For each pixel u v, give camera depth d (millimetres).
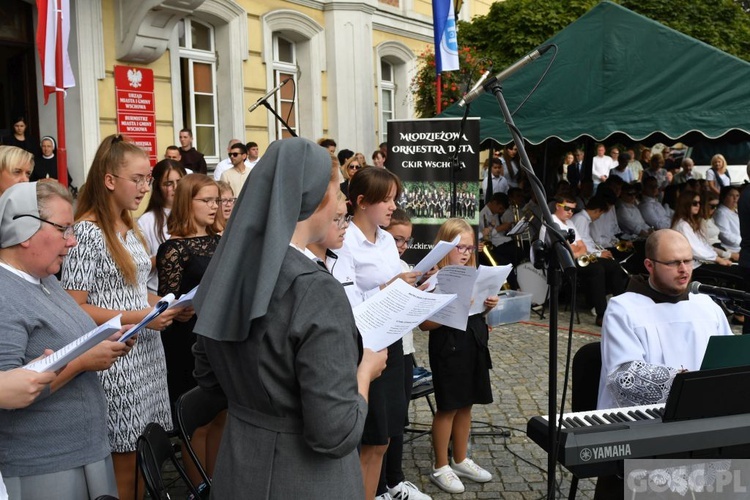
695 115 7641
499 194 9688
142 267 3205
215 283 1783
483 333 3957
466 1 17656
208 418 2898
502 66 12586
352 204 3490
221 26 10766
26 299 2299
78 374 2432
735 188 9523
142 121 9203
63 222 2373
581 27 8430
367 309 2551
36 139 8805
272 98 11672
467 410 4055
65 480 2381
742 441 2432
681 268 3104
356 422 1812
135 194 3078
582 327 7953
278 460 1836
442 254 3314
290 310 1771
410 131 7105
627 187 10070
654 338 3127
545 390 5719
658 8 13977
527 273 8336
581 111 8289
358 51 13039
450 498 3893
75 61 8453
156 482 2309
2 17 8391
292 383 1806
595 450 2352
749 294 2932
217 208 3838
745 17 14898
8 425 2305
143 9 8617
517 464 4328
